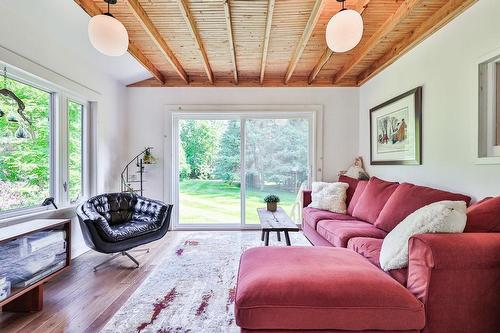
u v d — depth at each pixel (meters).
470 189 2.29
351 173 4.47
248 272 1.64
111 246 2.74
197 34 3.19
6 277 1.98
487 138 2.18
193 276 2.73
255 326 1.36
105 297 2.32
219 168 4.77
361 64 4.04
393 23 2.67
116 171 4.26
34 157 2.79
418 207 2.37
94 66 3.66
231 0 2.58
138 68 4.08
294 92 4.66
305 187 4.78
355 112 4.68
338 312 1.35
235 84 4.62
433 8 2.57
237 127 4.76
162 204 3.33
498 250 1.38
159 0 2.60
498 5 2.00
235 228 4.73
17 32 2.39
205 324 1.93
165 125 4.61
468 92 2.30
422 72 2.94
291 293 1.39
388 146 3.64
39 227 2.14
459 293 1.40
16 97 2.42
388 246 1.76
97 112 3.75
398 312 1.35
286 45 3.54
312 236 3.53
